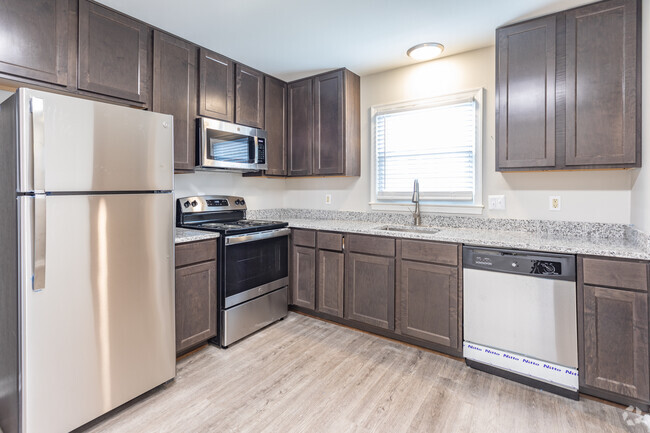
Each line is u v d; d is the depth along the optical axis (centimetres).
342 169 300
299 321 294
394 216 304
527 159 216
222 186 314
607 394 177
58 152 141
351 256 266
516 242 197
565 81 203
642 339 163
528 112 215
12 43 164
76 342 151
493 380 201
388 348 243
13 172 138
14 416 143
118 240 164
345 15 212
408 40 245
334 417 168
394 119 304
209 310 238
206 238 233
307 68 301
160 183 182
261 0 195
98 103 154
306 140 324
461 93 267
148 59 223
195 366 217
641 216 182
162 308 187
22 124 132
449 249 219
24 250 134
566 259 181
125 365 170
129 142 167
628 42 185
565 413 170
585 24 196
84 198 151
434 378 203
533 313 191
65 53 183
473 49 260
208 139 255
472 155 266
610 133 190
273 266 285
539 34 210
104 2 196
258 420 166
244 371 211
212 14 211
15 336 139
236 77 284
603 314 172
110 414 169
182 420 166
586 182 221
